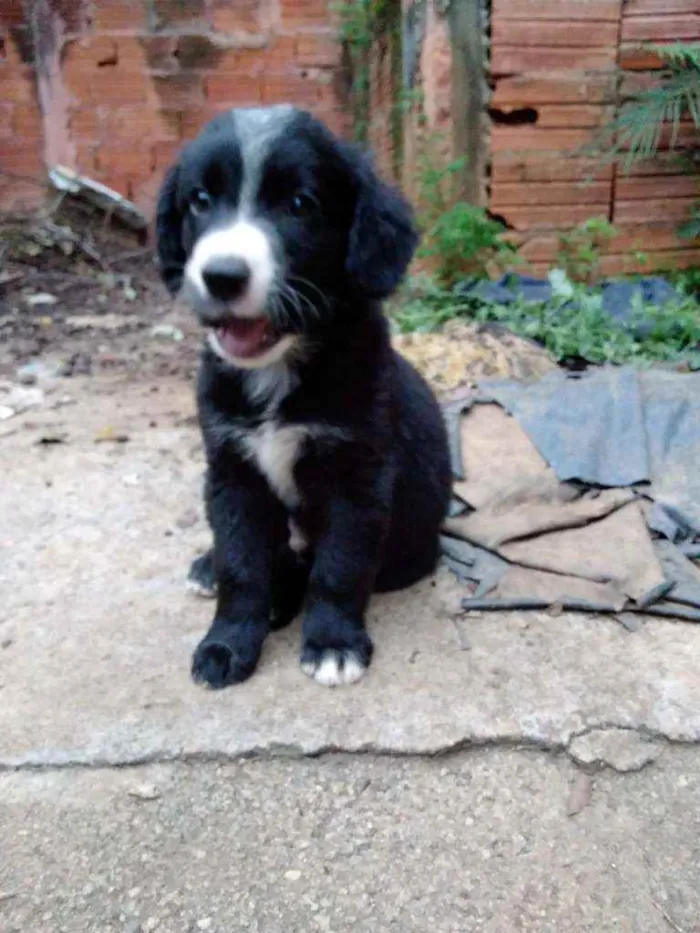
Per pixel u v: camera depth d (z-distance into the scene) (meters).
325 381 0.46
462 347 0.89
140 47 1.54
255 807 0.39
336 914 0.34
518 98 1.07
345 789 0.40
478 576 0.57
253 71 1.57
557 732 0.43
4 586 0.56
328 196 0.44
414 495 0.53
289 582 0.55
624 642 0.50
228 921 0.34
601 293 1.07
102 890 0.35
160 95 1.56
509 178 1.10
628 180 1.12
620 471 0.68
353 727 0.43
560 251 1.13
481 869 0.36
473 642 0.50
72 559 0.60
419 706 0.45
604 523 0.62
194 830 0.38
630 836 0.38
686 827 0.38
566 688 0.46
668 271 1.16
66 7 1.50
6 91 1.53
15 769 0.41
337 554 0.48
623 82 1.08
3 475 0.73
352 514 0.48
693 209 1.14
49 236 1.51
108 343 1.17
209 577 0.55
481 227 1.05
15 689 0.46
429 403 0.55
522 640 0.50
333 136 0.46
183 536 0.63
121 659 0.49
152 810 0.39
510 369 0.87
